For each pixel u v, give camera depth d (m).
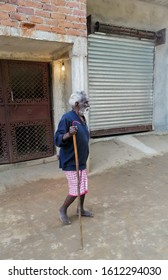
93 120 5.79
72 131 2.34
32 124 4.70
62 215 2.74
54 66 4.64
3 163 4.49
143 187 3.72
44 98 4.77
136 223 2.70
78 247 2.30
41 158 4.85
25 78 4.54
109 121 6.04
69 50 3.92
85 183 2.71
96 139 5.85
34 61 4.53
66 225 2.71
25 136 4.70
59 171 4.45
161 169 4.54
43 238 2.47
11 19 3.18
